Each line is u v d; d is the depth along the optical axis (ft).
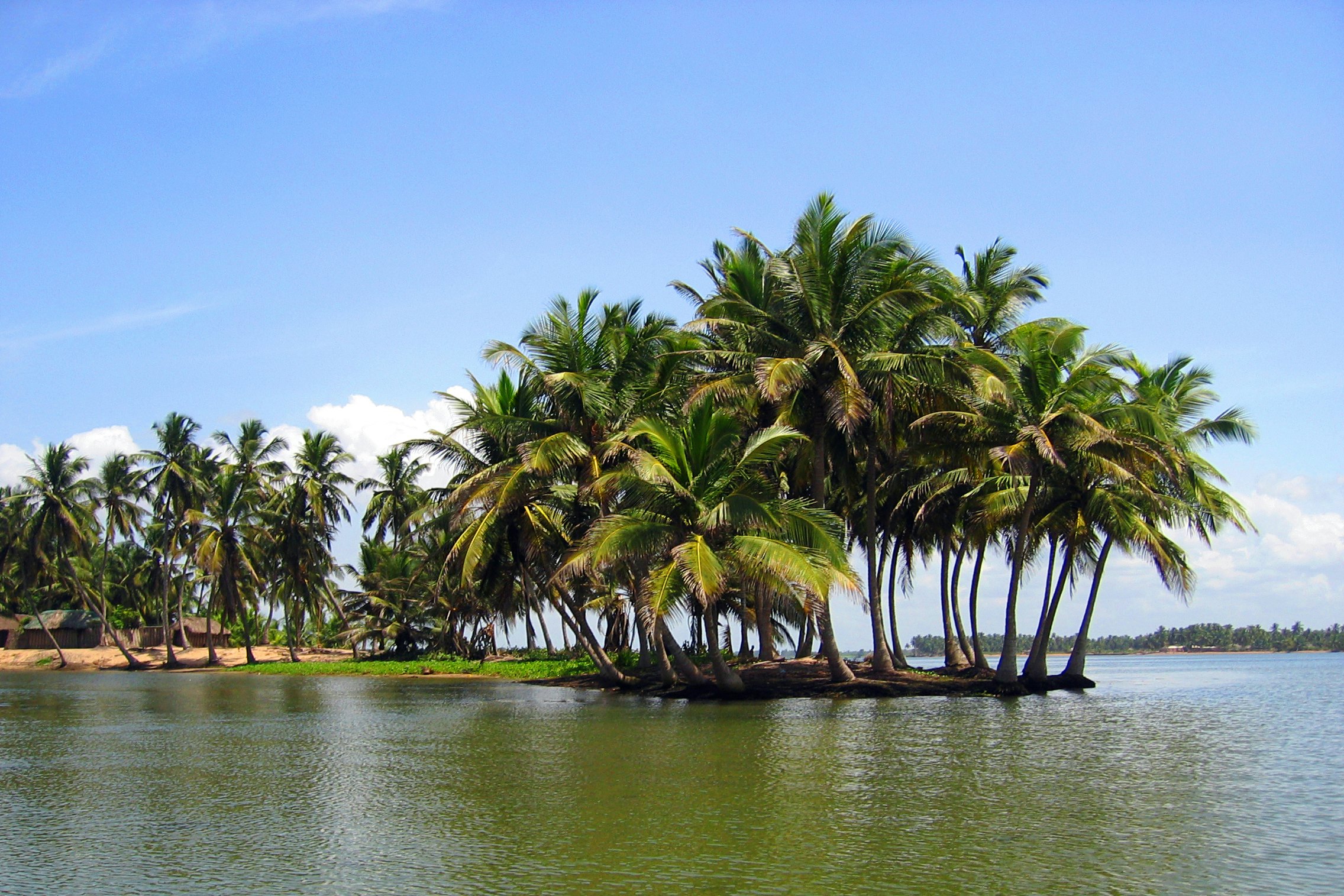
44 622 269.23
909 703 102.42
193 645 295.28
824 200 110.32
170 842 41.22
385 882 34.88
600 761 61.67
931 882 34.19
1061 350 112.47
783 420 111.04
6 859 38.55
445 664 206.59
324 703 115.24
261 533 227.81
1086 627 129.18
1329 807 46.09
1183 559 113.91
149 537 265.75
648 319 115.96
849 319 108.88
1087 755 62.44
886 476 133.28
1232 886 33.76
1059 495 117.80
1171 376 133.69
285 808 48.01
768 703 104.27
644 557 98.58
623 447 100.78
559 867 36.32
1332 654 522.47
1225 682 158.71
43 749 71.97
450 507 128.77
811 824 42.68
